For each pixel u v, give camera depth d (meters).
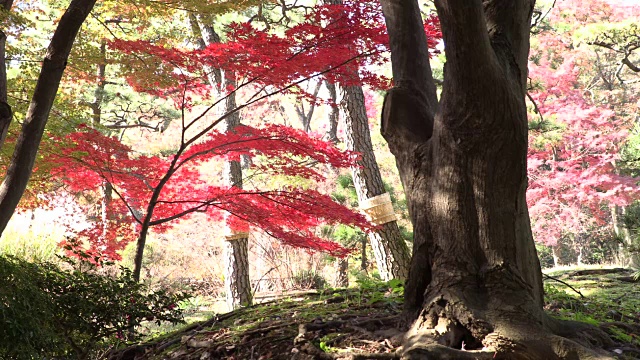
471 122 3.25
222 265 15.53
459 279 3.28
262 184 14.07
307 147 6.03
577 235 21.03
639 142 12.84
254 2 6.81
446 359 2.87
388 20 4.07
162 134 18.45
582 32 11.58
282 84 5.74
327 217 6.08
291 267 11.72
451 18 3.08
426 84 3.91
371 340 3.50
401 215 13.91
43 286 3.94
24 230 10.23
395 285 4.98
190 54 5.42
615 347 3.29
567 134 17.45
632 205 17.78
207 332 4.38
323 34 5.32
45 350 3.62
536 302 3.27
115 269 9.08
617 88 21.91
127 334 4.41
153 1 6.74
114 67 13.66
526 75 3.54
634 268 7.64
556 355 2.94
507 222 3.29
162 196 6.78
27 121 4.66
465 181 3.32
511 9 3.49
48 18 11.80
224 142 6.05
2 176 6.36
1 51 4.59
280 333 3.90
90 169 6.32
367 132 8.58
